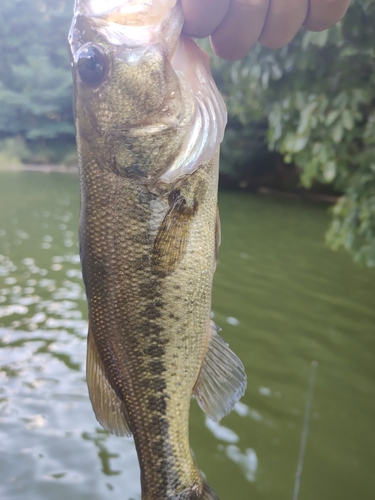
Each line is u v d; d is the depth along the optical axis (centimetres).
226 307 81
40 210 175
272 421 49
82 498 38
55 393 51
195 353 19
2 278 90
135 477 40
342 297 88
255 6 15
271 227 159
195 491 20
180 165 18
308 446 45
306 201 231
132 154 18
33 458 42
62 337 64
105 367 20
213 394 20
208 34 16
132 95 18
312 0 16
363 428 48
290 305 83
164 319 19
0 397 50
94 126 18
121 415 20
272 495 39
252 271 105
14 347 60
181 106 18
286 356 63
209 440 46
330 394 54
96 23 18
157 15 18
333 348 66
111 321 19
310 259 117
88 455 43
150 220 18
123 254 18
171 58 18
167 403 19
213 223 19
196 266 19
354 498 39
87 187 18
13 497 38
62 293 82
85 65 18
